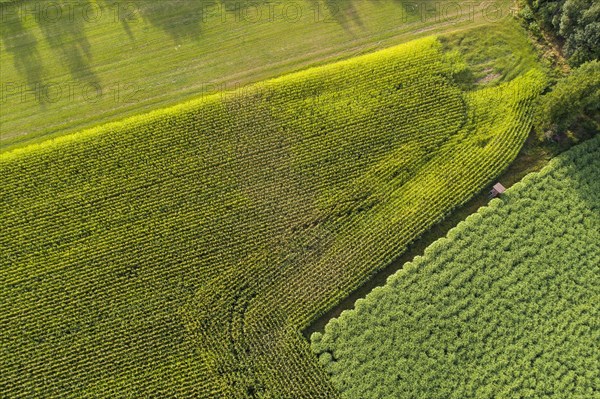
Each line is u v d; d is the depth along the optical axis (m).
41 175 32.25
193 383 27.72
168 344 28.53
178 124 33.41
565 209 30.47
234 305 29.25
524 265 29.44
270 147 32.97
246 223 31.06
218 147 32.94
